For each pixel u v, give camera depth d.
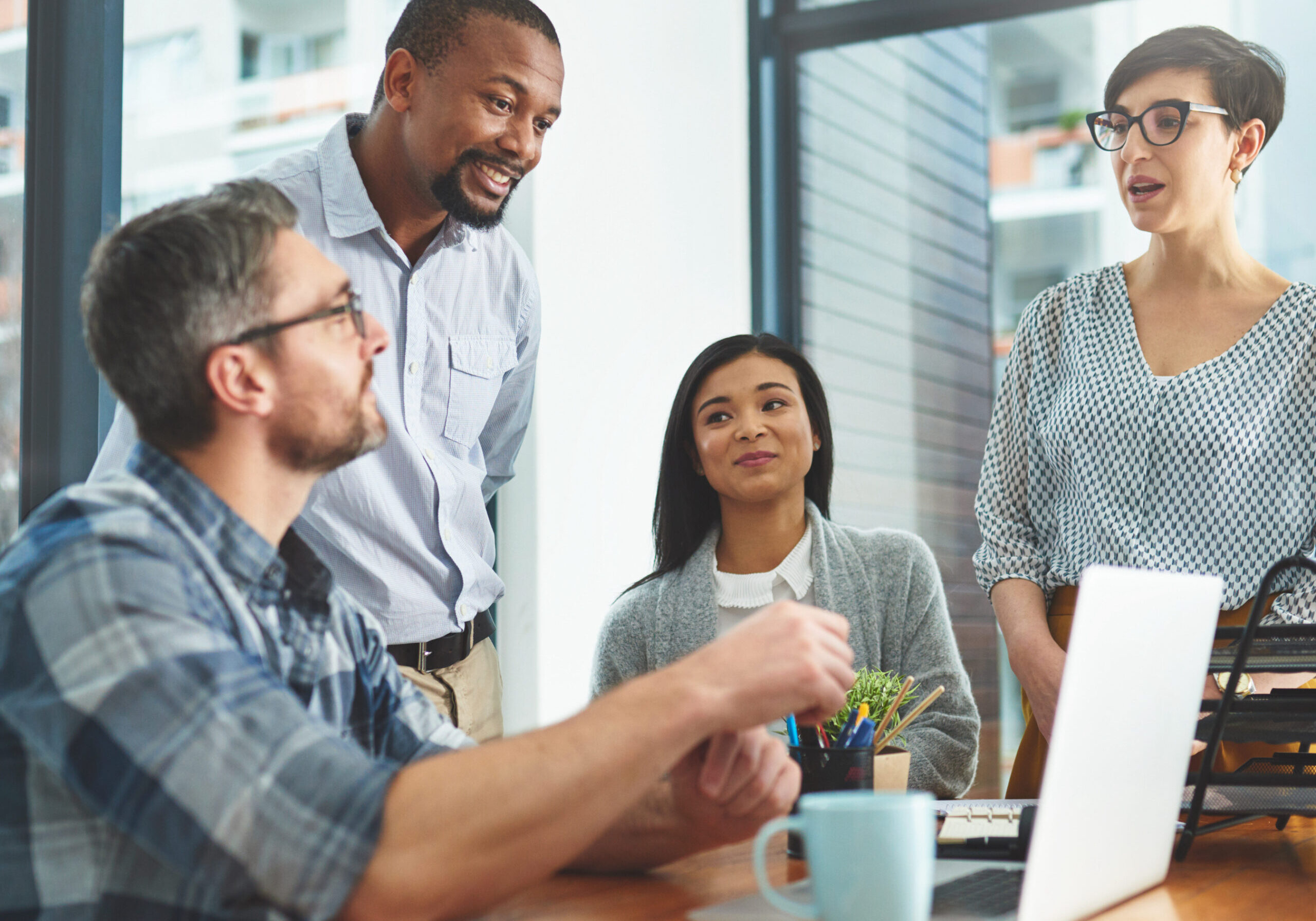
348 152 1.72
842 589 1.77
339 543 1.64
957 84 3.08
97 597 0.75
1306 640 1.00
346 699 1.04
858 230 3.20
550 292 2.68
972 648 3.01
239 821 0.70
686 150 3.07
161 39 2.30
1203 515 1.44
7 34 2.07
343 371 0.92
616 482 2.87
